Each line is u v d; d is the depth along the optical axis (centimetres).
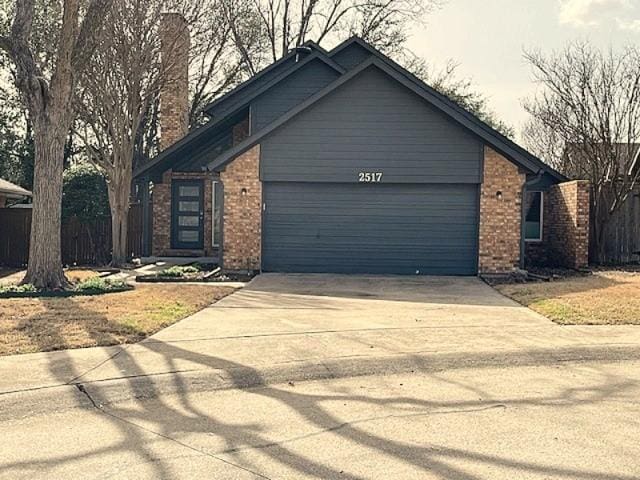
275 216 1775
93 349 823
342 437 553
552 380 743
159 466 488
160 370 734
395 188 1759
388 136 1744
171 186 2322
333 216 1769
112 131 1977
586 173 2178
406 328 982
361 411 626
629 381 739
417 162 1741
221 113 2144
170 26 2020
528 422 594
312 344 870
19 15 1335
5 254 2123
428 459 504
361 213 1767
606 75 2038
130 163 2016
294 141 1753
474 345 872
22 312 1050
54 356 786
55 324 955
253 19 3306
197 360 779
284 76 2062
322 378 749
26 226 2117
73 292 1302
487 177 1731
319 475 472
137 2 1897
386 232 1764
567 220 1914
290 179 1752
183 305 1157
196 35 2216
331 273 1762
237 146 1741
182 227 2327
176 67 2108
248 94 2177
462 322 1036
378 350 841
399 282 1586
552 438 552
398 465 491
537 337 923
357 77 1744
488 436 557
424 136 1739
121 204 2009
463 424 588
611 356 848
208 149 2306
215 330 952
